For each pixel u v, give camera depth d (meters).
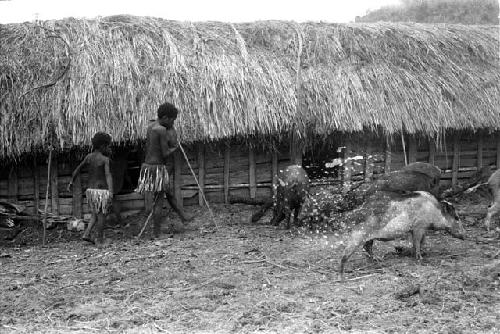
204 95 9.52
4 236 8.95
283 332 5.03
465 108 10.40
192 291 6.12
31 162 9.37
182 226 9.23
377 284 6.16
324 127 9.73
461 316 5.31
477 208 9.98
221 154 9.98
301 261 7.10
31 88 9.05
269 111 9.54
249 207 9.99
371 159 10.38
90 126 8.91
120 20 10.62
